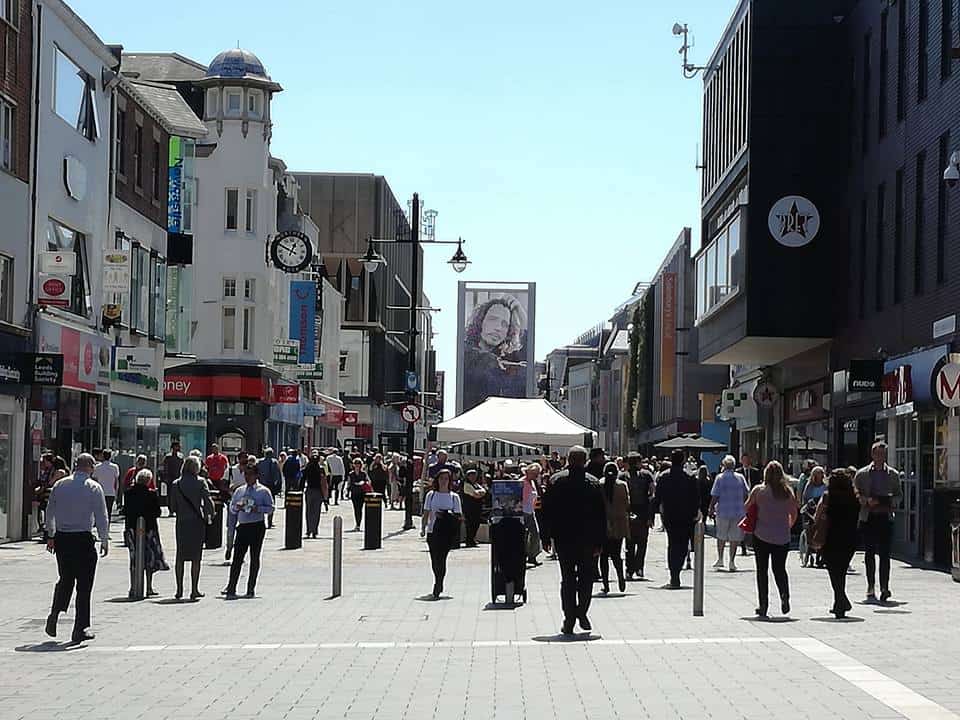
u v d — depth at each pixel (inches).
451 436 1523.1
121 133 1700.3
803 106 1555.1
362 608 766.5
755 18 1563.7
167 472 1691.7
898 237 1328.7
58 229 1433.3
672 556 888.3
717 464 2603.3
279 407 2817.4
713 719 408.5
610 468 867.4
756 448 2226.9
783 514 700.7
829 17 1556.3
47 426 1382.9
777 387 1953.7
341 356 4402.1
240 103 2650.1
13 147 1288.1
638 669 516.4
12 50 1278.3
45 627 649.6
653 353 3826.3
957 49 1063.6
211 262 2618.1
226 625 684.1
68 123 1449.3
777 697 447.5
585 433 1528.1
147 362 1643.7
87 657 568.4
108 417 1608.0
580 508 627.5
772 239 1550.2
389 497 2388.0
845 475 692.7
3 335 1247.5
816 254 1551.4
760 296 1549.0
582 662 537.3
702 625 665.0
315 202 4434.1
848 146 1513.3
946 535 1101.7
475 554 1218.6
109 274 1573.6
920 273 1253.7
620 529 857.5
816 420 1678.2
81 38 1477.6
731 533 1052.5
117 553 1178.0
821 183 1553.9
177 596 815.1
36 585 892.6
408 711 429.7
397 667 530.0
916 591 853.2
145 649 593.0
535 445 1565.0
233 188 2640.3
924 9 1268.5
